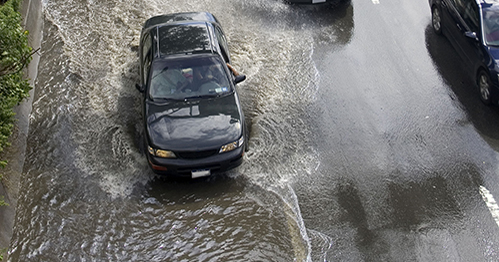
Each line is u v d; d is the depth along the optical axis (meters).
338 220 6.77
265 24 11.16
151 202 6.98
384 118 8.60
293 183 7.33
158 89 7.70
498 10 9.29
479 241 6.47
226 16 11.37
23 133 7.89
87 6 11.55
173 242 6.44
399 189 7.26
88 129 8.17
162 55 8.02
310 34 10.88
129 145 7.89
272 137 8.13
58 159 7.59
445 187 7.28
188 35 8.41
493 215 6.83
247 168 7.55
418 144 8.07
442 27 10.62
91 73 9.47
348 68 9.83
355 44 10.58
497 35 9.08
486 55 8.82
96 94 8.95
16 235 6.48
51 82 9.20
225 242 6.45
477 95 9.14
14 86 7.63
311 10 11.83
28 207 6.85
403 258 6.25
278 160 7.70
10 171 7.15
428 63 10.02
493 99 8.65
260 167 7.57
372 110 8.77
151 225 6.66
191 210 6.87
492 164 7.66
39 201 6.93
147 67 8.09
